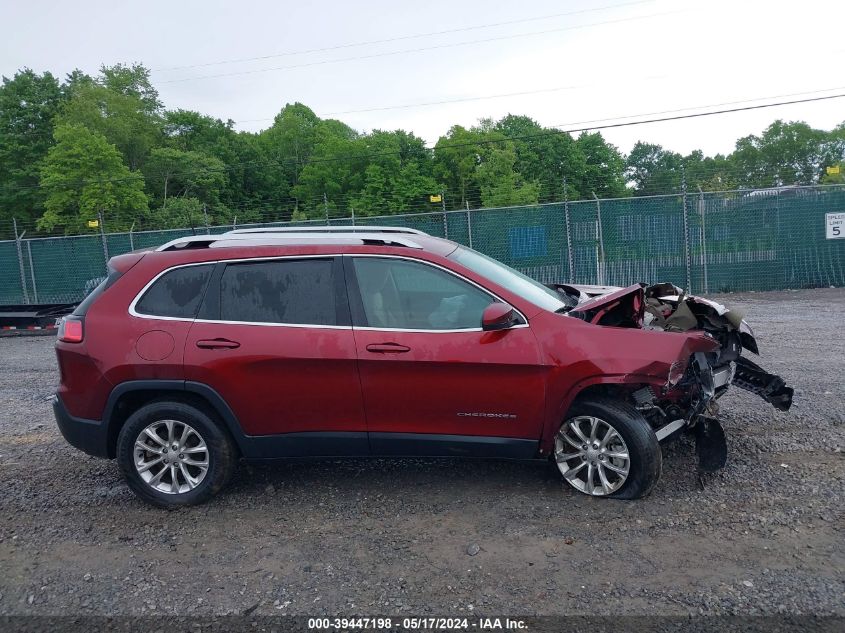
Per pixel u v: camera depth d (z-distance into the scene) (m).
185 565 4.02
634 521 4.24
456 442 4.57
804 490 4.54
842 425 5.75
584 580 3.63
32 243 19.31
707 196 16.19
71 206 41.22
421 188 48.44
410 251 4.73
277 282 4.79
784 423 5.88
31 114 50.16
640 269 16.56
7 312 15.21
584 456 4.57
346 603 3.53
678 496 4.55
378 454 4.69
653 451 4.39
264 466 5.52
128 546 4.30
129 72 63.69
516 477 5.02
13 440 6.61
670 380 4.29
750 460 5.08
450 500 4.71
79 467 5.77
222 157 65.50
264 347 4.61
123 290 4.91
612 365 4.30
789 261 16.17
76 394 4.84
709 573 3.64
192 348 4.67
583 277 16.83
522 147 56.72
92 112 52.84
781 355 8.62
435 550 4.04
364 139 60.06
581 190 57.41
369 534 4.29
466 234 17.28
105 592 3.76
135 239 18.88
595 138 60.97
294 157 74.44
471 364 4.45
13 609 3.63
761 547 3.87
